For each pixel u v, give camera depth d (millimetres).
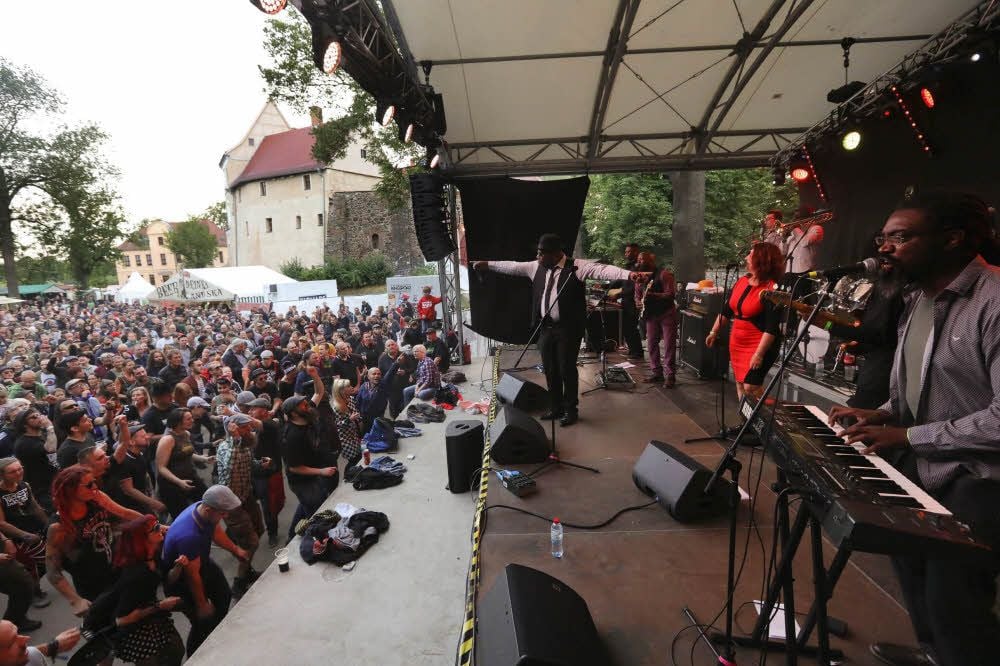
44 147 29859
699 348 5754
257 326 14531
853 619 1883
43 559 3969
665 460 2871
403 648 3318
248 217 40719
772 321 3262
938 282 1425
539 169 7363
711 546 2447
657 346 5633
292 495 6375
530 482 3143
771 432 1525
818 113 6551
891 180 5559
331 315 15352
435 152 6473
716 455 3525
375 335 10477
